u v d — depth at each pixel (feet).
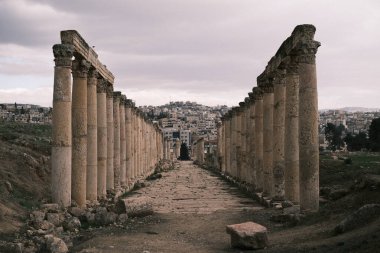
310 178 83.25
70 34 93.91
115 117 156.25
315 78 85.15
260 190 137.18
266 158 124.67
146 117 257.14
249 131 158.40
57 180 90.94
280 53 107.55
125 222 89.40
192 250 63.52
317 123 84.69
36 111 627.87
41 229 72.59
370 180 79.87
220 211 105.40
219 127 298.56
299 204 89.45
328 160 204.23
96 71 118.21
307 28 84.89
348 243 53.11
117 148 155.02
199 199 135.64
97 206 104.99
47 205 86.02
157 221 90.53
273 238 68.18
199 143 416.26
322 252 51.70
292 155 98.02
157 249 64.34
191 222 89.25
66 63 91.76
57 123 91.25
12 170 120.57
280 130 112.98
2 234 66.39
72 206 94.12
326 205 82.58
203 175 264.52
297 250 55.47
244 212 100.37
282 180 111.96
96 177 115.14
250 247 61.87
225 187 180.45
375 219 60.90
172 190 168.04
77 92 104.99
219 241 70.23
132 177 194.49
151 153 296.51
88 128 114.73
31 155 140.56
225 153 242.99
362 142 405.59
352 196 79.77
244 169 174.50
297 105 98.48
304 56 85.15
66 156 91.45
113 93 154.40
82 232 78.89
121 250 63.31
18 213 79.10
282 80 113.19
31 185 117.29
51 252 60.64
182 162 519.19
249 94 157.79
